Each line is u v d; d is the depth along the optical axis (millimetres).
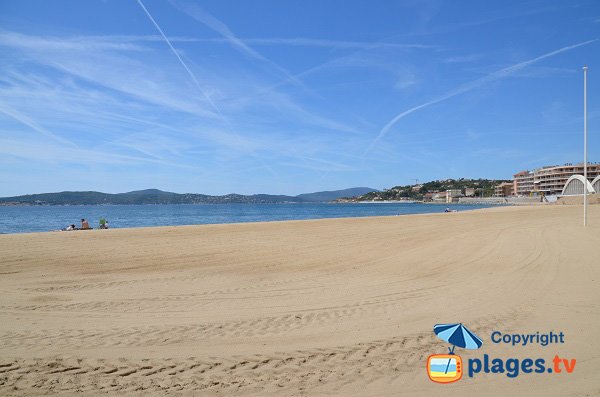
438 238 18094
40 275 10055
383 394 3898
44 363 4570
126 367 4477
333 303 7309
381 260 12328
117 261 12211
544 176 138250
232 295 7977
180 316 6504
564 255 12164
